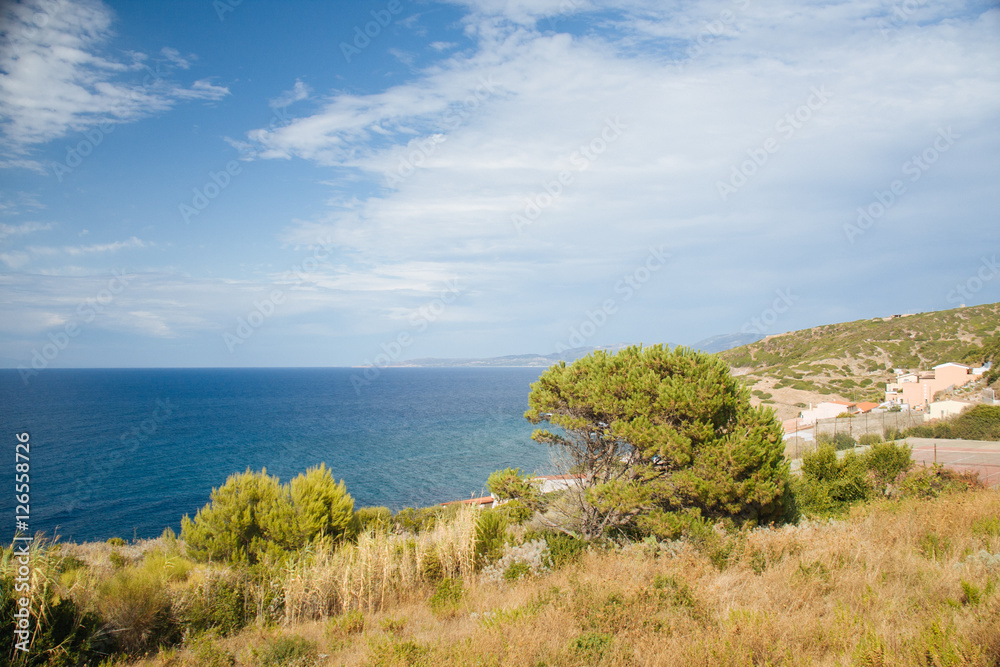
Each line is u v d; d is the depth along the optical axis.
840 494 14.50
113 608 7.17
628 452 12.12
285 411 129.75
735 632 4.95
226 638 7.50
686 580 6.95
